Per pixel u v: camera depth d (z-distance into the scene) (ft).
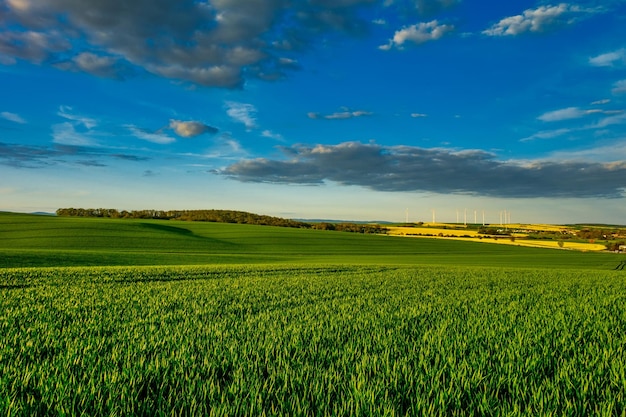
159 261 131.85
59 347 18.83
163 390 12.90
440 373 14.76
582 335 22.81
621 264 182.80
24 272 66.03
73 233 237.25
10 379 13.75
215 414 10.92
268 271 84.02
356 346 19.15
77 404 11.81
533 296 45.96
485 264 160.15
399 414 11.33
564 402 12.35
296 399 11.85
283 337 21.26
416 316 29.60
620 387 13.61
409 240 329.11
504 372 15.21
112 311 31.12
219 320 27.25
